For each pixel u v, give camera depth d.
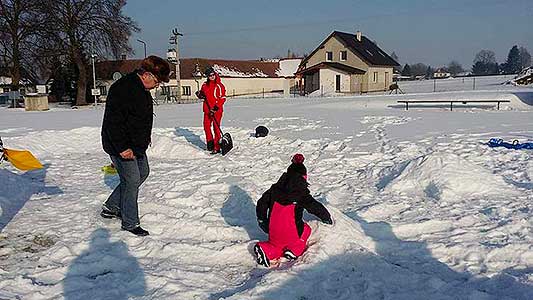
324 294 4.04
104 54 48.66
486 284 4.18
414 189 7.30
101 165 10.33
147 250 5.15
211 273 4.55
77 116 26.08
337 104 30.11
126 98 5.41
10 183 7.72
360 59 59.72
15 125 20.08
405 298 3.92
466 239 5.14
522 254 4.66
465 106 26.28
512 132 13.47
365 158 10.22
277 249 4.73
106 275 4.50
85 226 5.91
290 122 18.62
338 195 7.31
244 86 65.00
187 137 14.65
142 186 8.05
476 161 9.32
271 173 8.98
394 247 5.08
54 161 10.94
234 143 13.19
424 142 11.91
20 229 5.82
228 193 7.35
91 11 47.06
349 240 4.93
